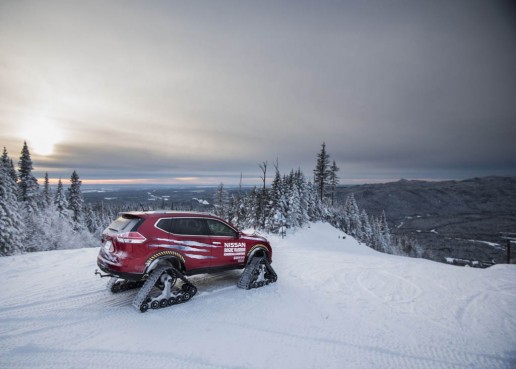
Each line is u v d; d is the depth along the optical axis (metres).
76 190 45.09
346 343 4.71
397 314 6.05
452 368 4.06
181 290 6.38
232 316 5.61
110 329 4.88
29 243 30.19
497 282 8.62
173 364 3.89
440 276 9.34
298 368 3.92
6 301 6.02
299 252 14.72
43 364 3.80
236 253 7.45
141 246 5.76
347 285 8.14
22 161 35.47
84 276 7.98
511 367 4.11
